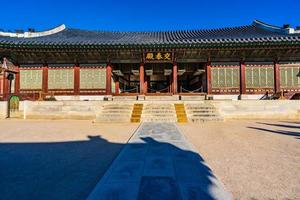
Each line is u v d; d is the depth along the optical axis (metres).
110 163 5.21
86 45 19.66
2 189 3.77
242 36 21.69
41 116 16.78
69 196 3.47
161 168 4.55
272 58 20.88
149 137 8.11
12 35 25.09
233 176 4.31
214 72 21.36
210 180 3.92
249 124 12.88
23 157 5.78
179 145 6.73
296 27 22.66
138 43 19.67
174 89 21.50
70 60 21.94
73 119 16.52
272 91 20.69
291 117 16.16
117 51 20.88
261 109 16.33
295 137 8.54
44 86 21.66
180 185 3.67
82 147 6.97
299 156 5.77
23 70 21.89
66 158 5.66
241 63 21.03
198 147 6.79
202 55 21.58
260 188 3.75
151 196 3.25
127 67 23.98
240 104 16.45
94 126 12.13
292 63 20.66
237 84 21.11
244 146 6.94
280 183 3.97
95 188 3.54
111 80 22.44
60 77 21.88
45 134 9.52
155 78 29.14
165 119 14.04
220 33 25.62
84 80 21.84
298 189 3.71
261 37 19.86
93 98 21.64
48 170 4.73
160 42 19.83
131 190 3.46
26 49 20.00
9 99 17.27
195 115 14.84
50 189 3.74
